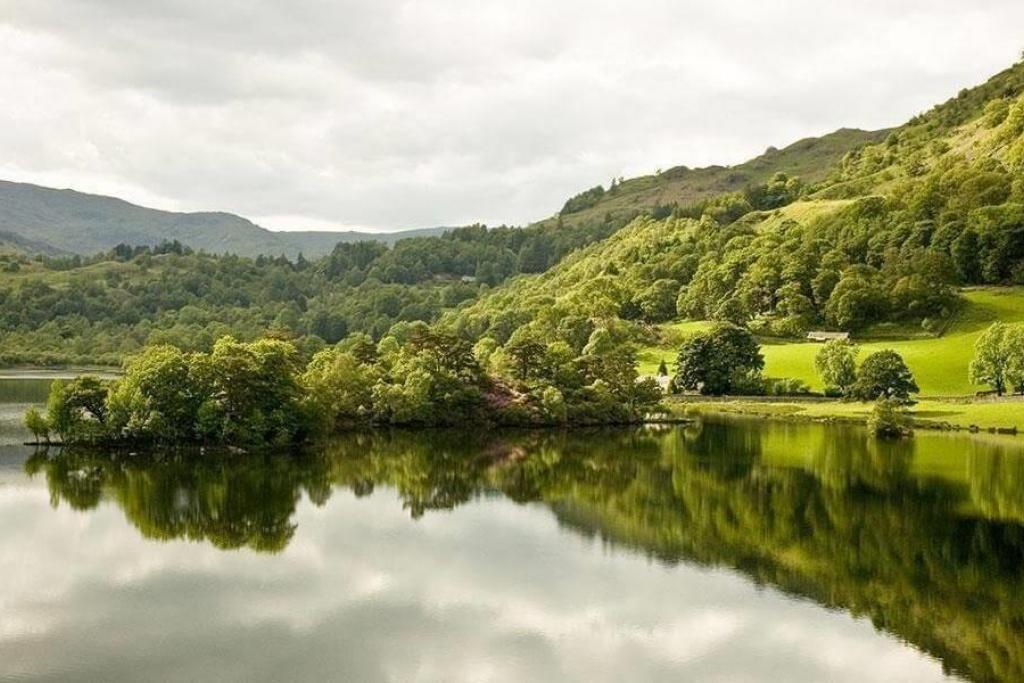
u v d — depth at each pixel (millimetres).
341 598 49031
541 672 39656
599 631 44750
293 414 103688
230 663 39688
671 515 70250
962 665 40875
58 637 42375
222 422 98812
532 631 44656
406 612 46969
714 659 41438
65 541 59031
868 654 42156
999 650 42594
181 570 53500
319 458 95938
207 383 100000
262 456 96250
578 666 40375
